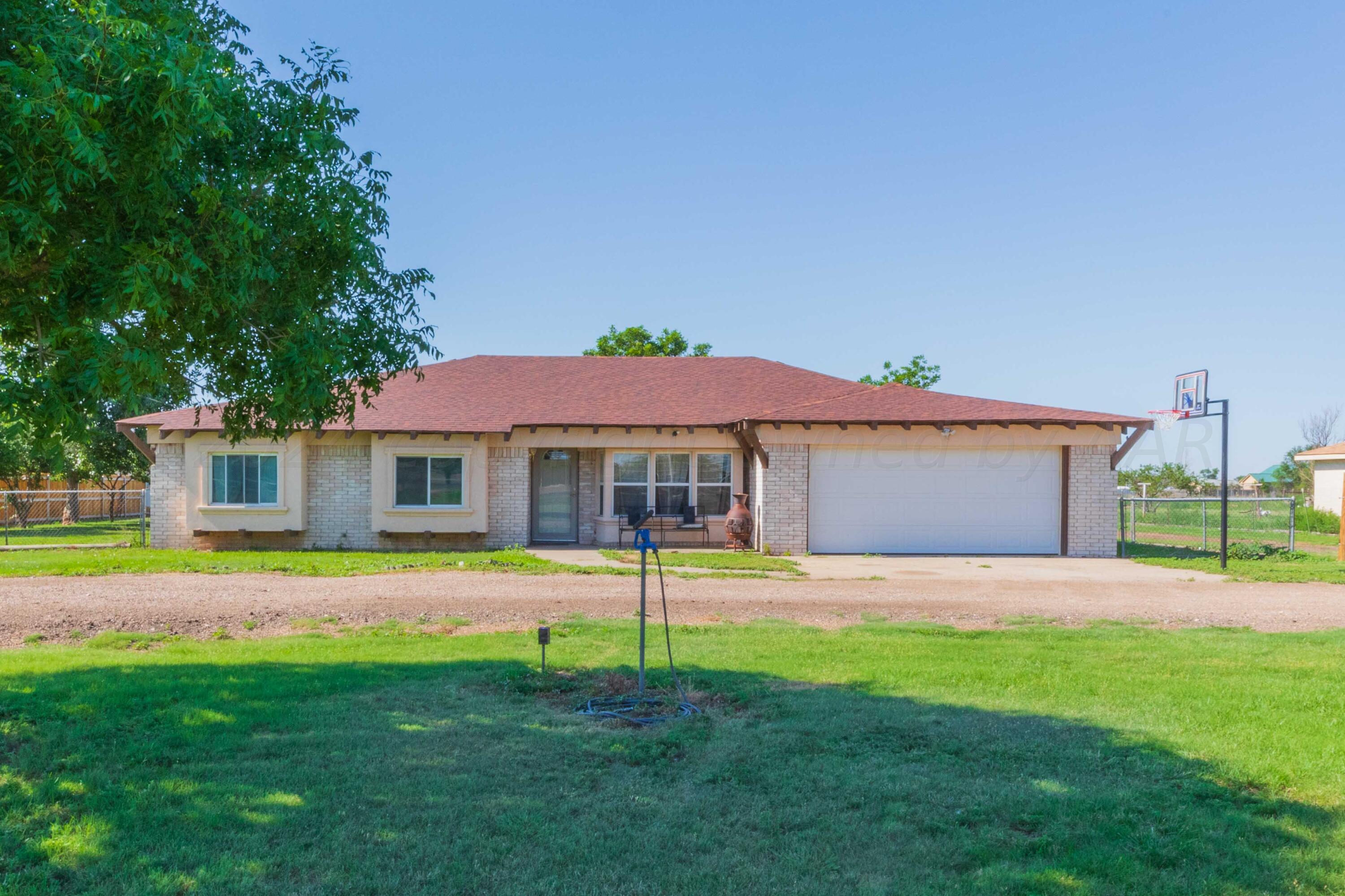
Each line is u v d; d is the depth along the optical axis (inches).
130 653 348.2
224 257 211.9
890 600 480.4
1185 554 782.5
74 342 184.5
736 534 765.9
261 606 441.4
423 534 787.4
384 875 151.5
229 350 244.7
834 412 757.9
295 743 219.6
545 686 279.1
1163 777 198.4
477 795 187.6
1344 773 198.8
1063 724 236.2
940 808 181.6
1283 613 444.1
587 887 148.9
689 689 276.4
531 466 844.0
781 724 237.3
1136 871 152.7
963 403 789.9
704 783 195.5
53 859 155.9
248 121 238.4
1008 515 760.3
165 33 201.9
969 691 273.9
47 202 175.9
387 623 409.4
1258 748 216.4
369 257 255.0
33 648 358.6
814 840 166.9
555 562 639.1
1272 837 167.2
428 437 783.7
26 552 753.0
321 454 796.0
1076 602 478.0
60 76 176.6
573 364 978.1
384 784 192.4
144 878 149.4
